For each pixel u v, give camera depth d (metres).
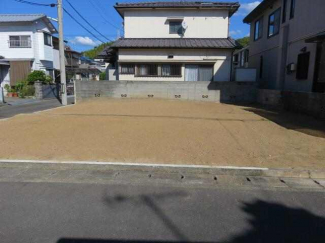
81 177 3.96
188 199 3.29
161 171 4.25
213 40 16.09
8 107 12.68
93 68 37.91
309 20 10.04
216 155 4.87
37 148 5.20
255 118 8.64
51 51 22.94
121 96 14.09
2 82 20.91
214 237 2.50
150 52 15.47
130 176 4.03
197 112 9.97
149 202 3.19
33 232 2.54
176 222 2.75
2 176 3.99
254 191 3.54
